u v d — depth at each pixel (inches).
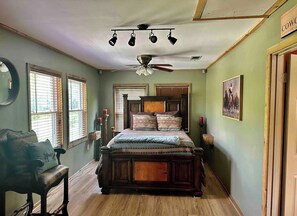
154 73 227.5
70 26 96.5
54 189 139.1
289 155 78.6
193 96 224.5
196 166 128.8
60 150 113.3
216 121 170.6
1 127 94.3
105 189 133.5
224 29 99.7
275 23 74.4
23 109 109.0
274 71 77.6
